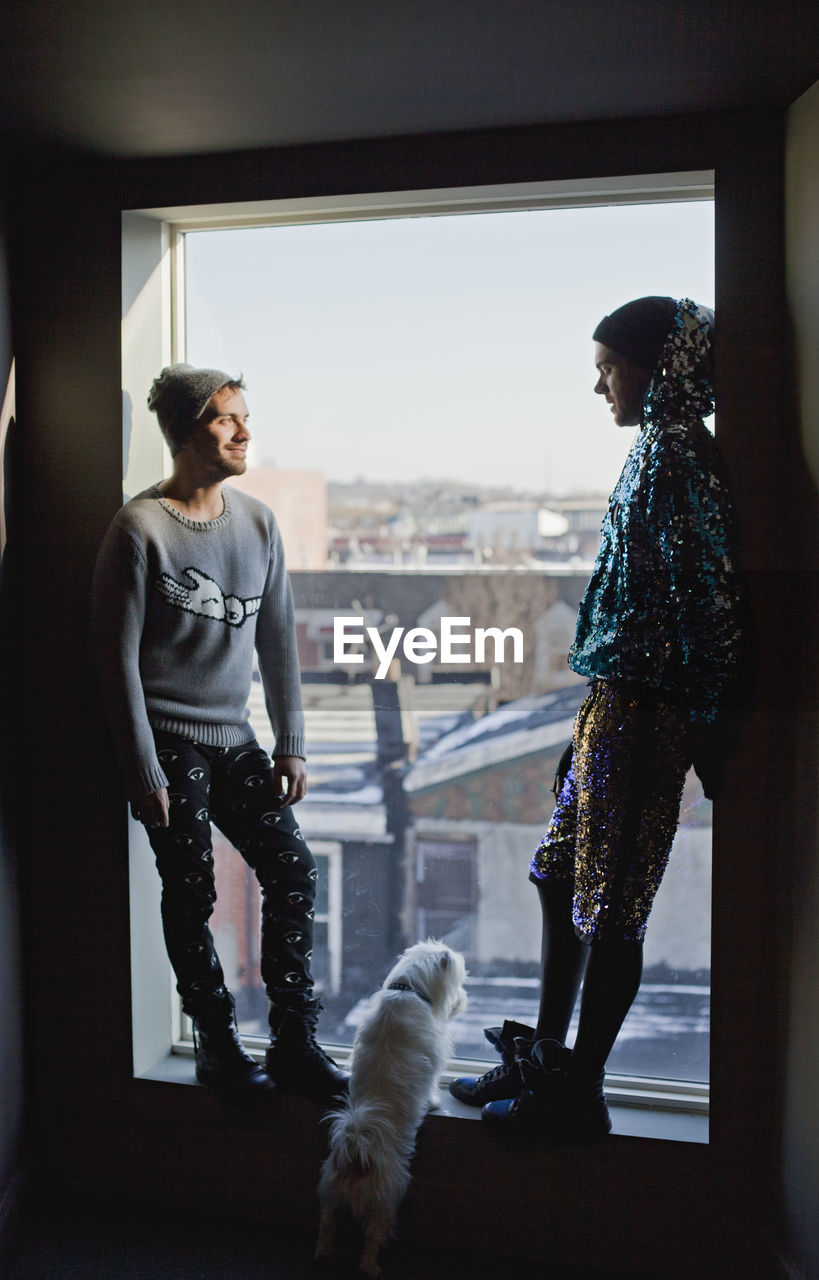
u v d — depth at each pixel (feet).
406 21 4.67
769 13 4.59
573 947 6.00
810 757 5.26
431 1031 5.80
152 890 7.01
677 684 5.29
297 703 6.48
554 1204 6.11
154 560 5.95
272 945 6.24
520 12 4.58
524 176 6.06
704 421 5.63
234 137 6.16
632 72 5.25
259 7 4.53
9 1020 6.57
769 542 5.73
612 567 5.51
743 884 5.88
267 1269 5.94
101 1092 6.84
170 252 7.00
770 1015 5.81
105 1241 6.28
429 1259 6.13
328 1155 6.28
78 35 4.82
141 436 6.80
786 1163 5.53
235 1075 6.16
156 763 5.82
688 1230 5.99
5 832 6.55
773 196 5.73
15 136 6.14
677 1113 6.33
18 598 6.76
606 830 5.40
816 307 5.16
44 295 6.69
